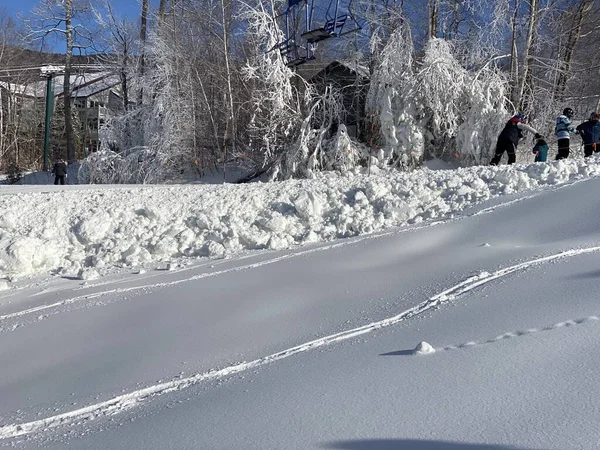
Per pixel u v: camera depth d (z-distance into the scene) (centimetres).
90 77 4644
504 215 814
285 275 712
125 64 2753
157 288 755
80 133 4844
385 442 279
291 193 1093
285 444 295
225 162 2391
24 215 1073
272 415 335
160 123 2381
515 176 994
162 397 417
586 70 2325
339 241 880
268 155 2080
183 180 2392
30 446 376
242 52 2542
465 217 855
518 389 311
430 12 2128
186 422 352
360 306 547
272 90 2070
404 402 320
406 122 1875
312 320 532
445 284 559
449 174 1088
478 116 1836
